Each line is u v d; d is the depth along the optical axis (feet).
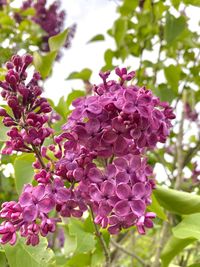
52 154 1.18
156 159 1.95
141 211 0.91
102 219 0.94
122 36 2.18
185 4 1.88
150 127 0.95
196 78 2.08
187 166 2.06
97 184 0.96
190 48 2.16
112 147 0.96
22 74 1.06
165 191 1.29
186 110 2.24
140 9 2.26
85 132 0.95
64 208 0.96
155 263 1.58
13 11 2.63
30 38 2.44
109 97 0.94
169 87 1.98
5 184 1.97
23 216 0.92
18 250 1.13
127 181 0.94
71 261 1.41
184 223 1.27
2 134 1.15
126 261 2.45
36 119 1.01
